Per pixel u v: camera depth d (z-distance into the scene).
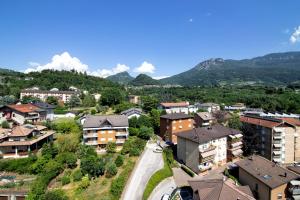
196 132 70.56
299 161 77.25
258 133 81.44
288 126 75.75
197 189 45.31
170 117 88.56
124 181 53.50
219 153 70.75
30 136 70.62
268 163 58.34
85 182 52.81
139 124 93.69
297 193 49.25
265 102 169.25
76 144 70.62
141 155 72.12
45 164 59.94
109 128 76.38
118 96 139.88
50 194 48.22
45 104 116.31
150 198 51.59
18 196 51.53
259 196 52.38
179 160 72.81
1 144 64.31
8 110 92.31
